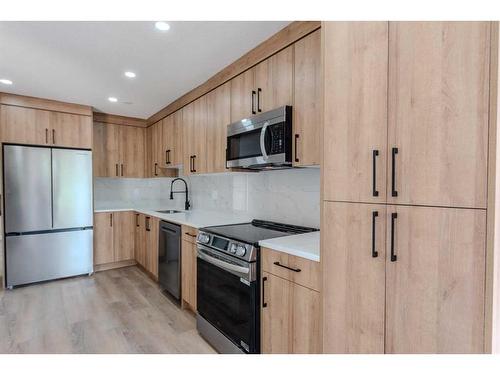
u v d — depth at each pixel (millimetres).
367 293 1165
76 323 2430
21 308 2713
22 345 2080
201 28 1828
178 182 4410
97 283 3422
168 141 3727
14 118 3191
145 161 4508
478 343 866
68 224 3525
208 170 2803
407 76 1030
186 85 2904
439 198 948
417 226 1006
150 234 3541
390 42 1080
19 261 3227
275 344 1612
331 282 1308
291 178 2400
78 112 3600
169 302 2891
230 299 1917
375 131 1133
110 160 4172
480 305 861
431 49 965
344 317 1254
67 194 3520
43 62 2346
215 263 2025
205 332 2180
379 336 1124
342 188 1263
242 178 3016
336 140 1286
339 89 1271
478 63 859
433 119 961
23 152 3234
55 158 3430
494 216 835
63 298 2961
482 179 854
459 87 899
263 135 1939
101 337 2207
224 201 3336
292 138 1853
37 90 3061
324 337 1337
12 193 3180
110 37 1943
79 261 3617
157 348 2066
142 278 3621
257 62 2135
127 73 2590
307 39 1735
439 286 951
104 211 3879
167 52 2172
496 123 829
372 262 1146
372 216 1140
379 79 1117
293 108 1841
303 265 1449
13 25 1787
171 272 2916
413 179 1015
